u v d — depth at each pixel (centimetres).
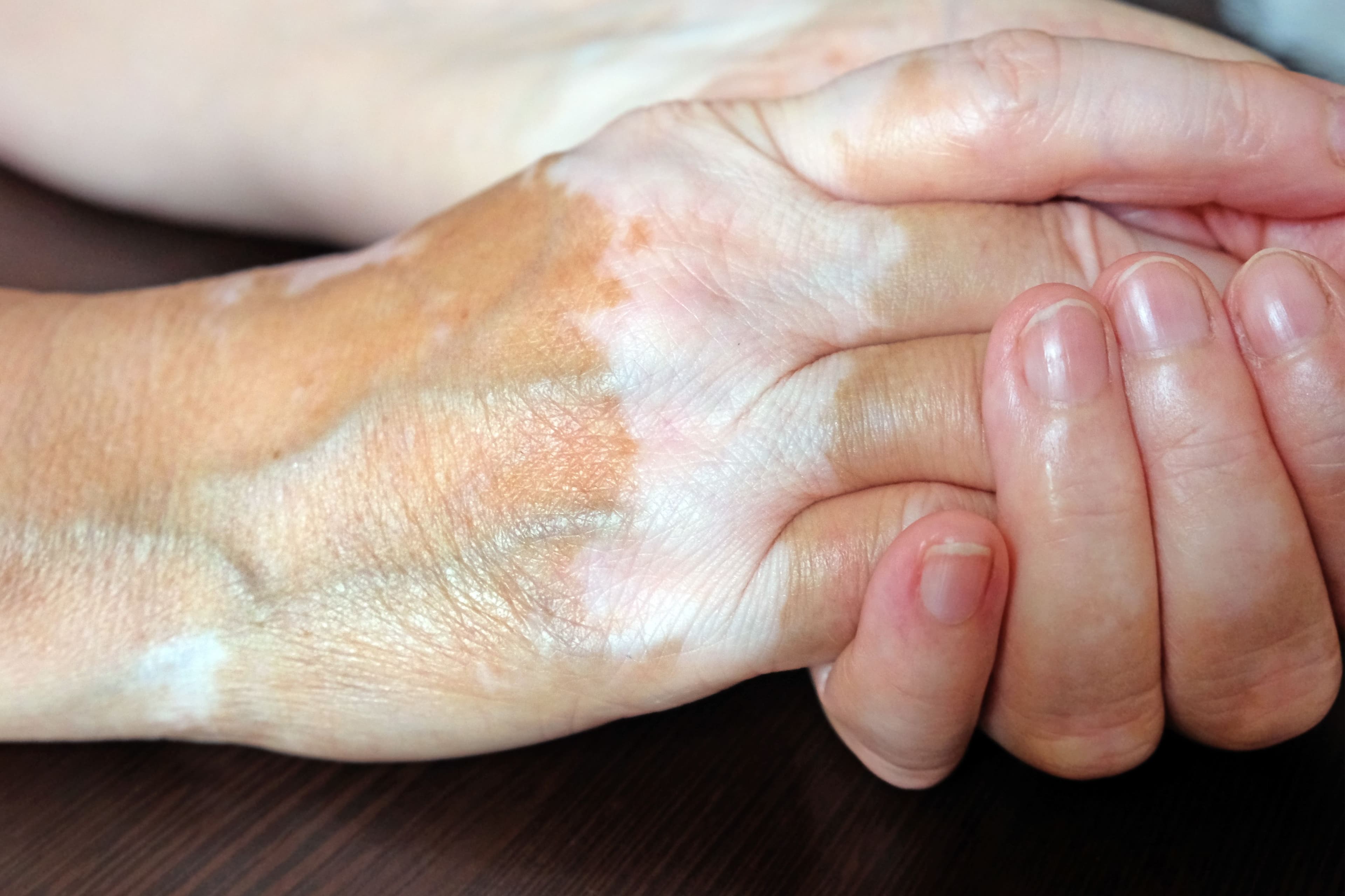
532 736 39
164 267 49
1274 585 37
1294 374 36
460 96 47
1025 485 37
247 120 48
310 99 48
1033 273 39
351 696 39
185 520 40
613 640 38
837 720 39
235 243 52
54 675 40
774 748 40
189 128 49
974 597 36
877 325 38
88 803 39
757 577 38
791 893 38
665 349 38
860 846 38
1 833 39
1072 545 37
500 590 38
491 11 49
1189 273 37
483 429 39
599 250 39
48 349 41
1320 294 36
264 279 42
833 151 39
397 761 40
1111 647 37
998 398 37
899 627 37
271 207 51
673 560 38
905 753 38
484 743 39
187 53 48
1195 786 39
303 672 39
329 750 39
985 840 38
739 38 46
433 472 39
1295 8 44
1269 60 42
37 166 50
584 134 46
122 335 41
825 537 38
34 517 40
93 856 38
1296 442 37
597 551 38
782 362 38
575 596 38
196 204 51
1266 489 36
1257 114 38
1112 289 37
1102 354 36
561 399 38
